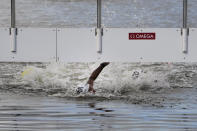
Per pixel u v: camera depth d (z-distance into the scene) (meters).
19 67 41.72
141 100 28.17
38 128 20.38
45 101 27.66
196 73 39.50
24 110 24.59
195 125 20.98
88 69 39.41
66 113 23.78
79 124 21.19
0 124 21.12
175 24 57.41
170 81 36.00
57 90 32.09
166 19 59.59
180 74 39.03
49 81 35.19
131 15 61.25
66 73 37.91
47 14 62.03
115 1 67.75
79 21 59.09
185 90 32.34
